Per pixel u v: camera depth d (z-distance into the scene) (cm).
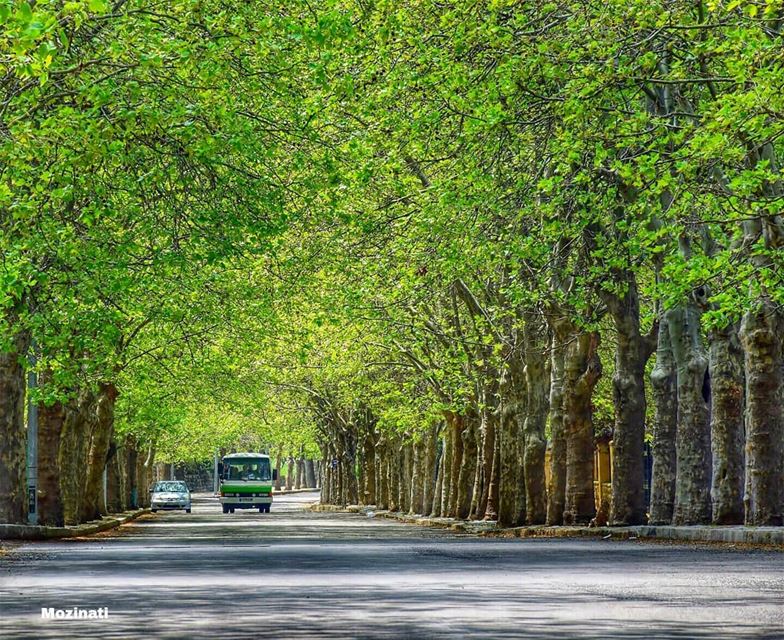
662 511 6519
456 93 5284
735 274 4688
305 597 2648
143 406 11481
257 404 11625
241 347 8650
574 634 1888
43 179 4547
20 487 6888
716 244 5900
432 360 10031
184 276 7106
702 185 4881
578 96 4678
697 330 6212
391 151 5797
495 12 4928
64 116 4366
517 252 5678
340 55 5534
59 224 5456
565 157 5200
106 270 5578
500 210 5712
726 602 2453
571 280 7125
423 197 6025
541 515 8169
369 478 17750
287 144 6075
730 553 4494
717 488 5875
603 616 2178
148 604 2525
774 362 5544
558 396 7700
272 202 5522
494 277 7456
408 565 3881
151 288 6894
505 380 8456
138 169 5291
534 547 5184
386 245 7000
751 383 5566
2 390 6800
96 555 4853
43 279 4884
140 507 18925
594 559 4147
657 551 4691
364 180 5953
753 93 4084
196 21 4747
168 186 5419
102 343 6462
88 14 4500
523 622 2077
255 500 18562
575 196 5466
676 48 4875
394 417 11962
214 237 5491
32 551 5300
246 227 5544
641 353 6912
